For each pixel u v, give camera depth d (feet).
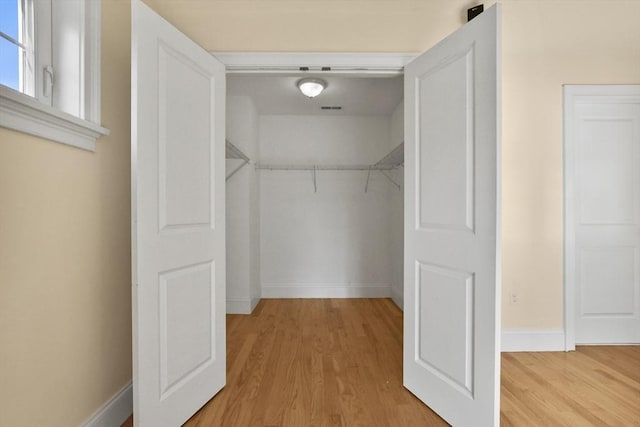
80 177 4.44
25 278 3.59
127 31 5.55
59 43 4.45
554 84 8.06
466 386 4.97
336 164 14.16
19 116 3.40
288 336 9.25
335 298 13.96
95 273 4.74
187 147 5.38
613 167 8.51
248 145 12.04
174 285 5.09
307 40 6.93
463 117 5.05
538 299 8.10
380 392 6.22
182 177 5.26
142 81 4.50
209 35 6.89
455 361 5.18
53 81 4.41
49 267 3.91
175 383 5.11
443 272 5.46
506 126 8.04
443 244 5.45
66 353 4.17
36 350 3.73
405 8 6.94
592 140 8.48
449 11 6.97
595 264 8.55
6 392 3.38
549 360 7.55
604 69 8.09
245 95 11.96
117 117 5.29
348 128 14.11
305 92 10.60
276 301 13.42
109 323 5.05
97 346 4.77
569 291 8.09
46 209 3.86
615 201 8.55
